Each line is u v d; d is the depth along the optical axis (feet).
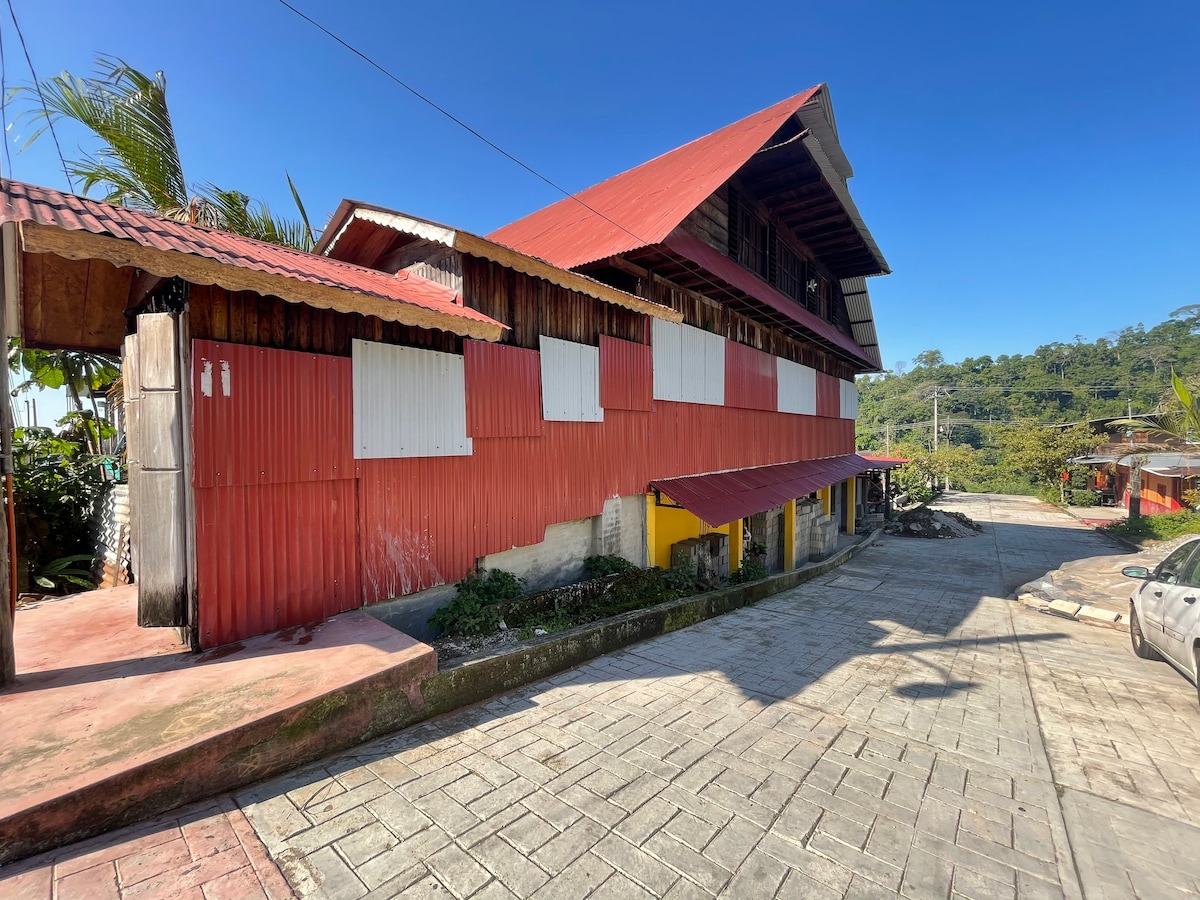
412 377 15.53
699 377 29.35
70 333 15.98
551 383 20.20
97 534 23.98
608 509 23.93
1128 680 17.99
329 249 20.40
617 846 8.70
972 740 13.24
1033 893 8.18
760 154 32.30
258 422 12.45
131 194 23.80
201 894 7.07
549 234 28.76
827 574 39.91
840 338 43.34
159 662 11.35
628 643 19.13
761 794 10.40
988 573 41.04
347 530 14.23
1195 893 8.27
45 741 8.53
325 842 8.31
